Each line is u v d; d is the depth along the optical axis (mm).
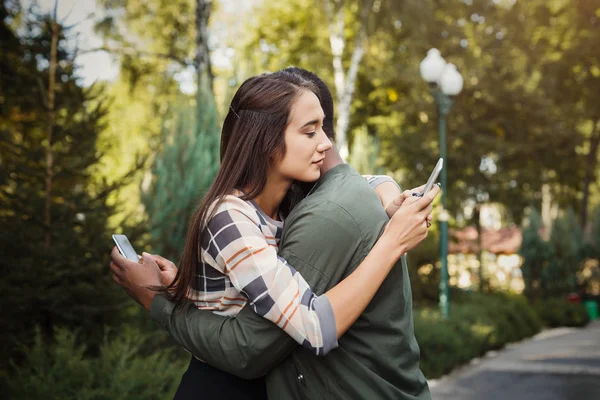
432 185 1564
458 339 9875
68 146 5145
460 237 19547
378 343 1576
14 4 5520
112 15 13867
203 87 7297
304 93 1623
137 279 1757
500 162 19828
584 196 27516
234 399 1693
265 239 1605
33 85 5367
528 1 21844
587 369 9766
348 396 1552
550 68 23141
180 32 15070
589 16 23969
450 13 19438
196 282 1630
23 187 4871
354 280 1486
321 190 1618
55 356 4184
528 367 10141
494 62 19125
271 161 1643
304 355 1569
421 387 1654
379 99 22391
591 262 23891
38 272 4715
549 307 18859
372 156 11414
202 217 1590
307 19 20266
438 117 18812
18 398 3684
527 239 20844
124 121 14164
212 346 1555
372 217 1578
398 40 19906
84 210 5047
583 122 25281
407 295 1639
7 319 4676
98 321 5078
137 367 4023
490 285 19109
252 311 1521
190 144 6621
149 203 6543
